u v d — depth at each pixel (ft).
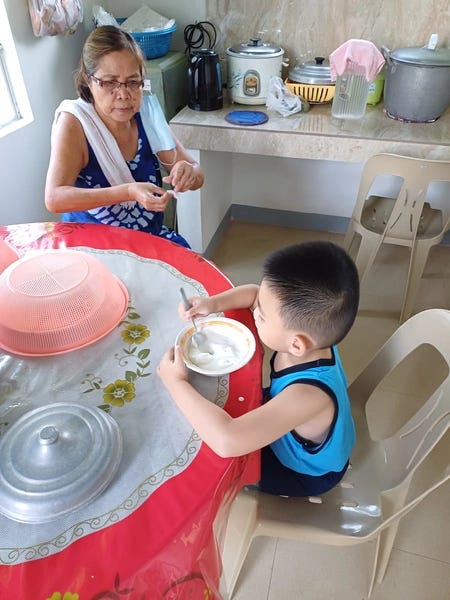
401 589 4.19
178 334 3.21
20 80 6.62
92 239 4.19
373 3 7.32
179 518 2.18
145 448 2.48
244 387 2.85
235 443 2.40
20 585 1.94
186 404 2.60
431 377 6.26
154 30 7.24
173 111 7.86
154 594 2.12
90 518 2.17
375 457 3.74
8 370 2.95
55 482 2.20
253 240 9.41
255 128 6.97
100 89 4.73
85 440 2.39
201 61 7.20
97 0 7.91
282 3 7.58
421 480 4.96
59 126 4.95
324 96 7.58
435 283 8.14
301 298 2.51
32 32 6.64
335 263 2.55
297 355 2.75
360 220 6.87
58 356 3.05
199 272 3.82
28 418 2.50
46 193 4.71
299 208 9.70
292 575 4.27
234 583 3.90
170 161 5.77
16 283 3.20
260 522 3.27
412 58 6.51
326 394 2.74
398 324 7.23
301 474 3.36
